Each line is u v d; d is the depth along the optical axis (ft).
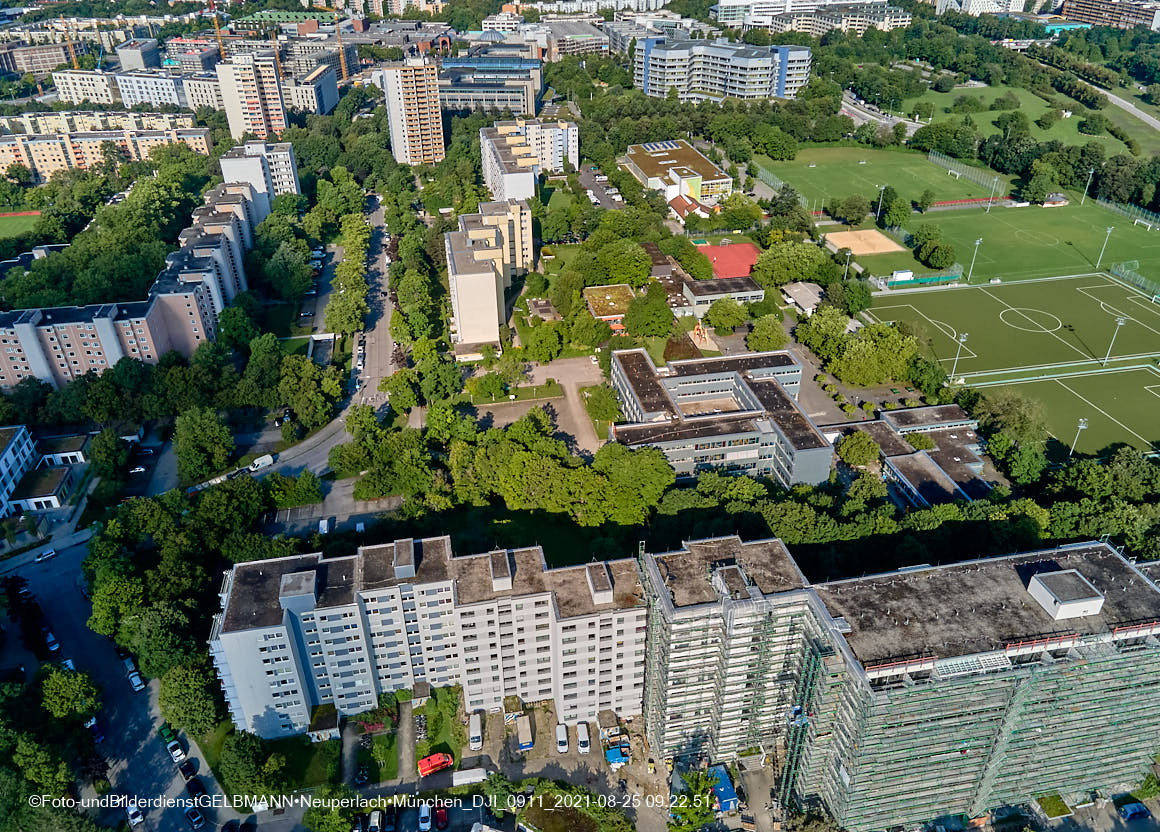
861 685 596.70
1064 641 628.69
